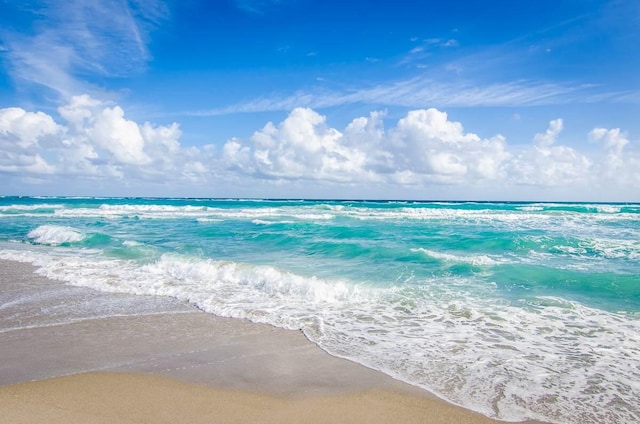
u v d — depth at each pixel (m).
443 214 37.28
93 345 5.88
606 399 4.39
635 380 4.85
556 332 6.58
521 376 4.95
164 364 5.21
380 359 5.46
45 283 9.86
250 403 4.19
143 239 18.11
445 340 6.21
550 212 39.81
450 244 16.23
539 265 11.77
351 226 24.22
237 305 8.09
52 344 5.89
